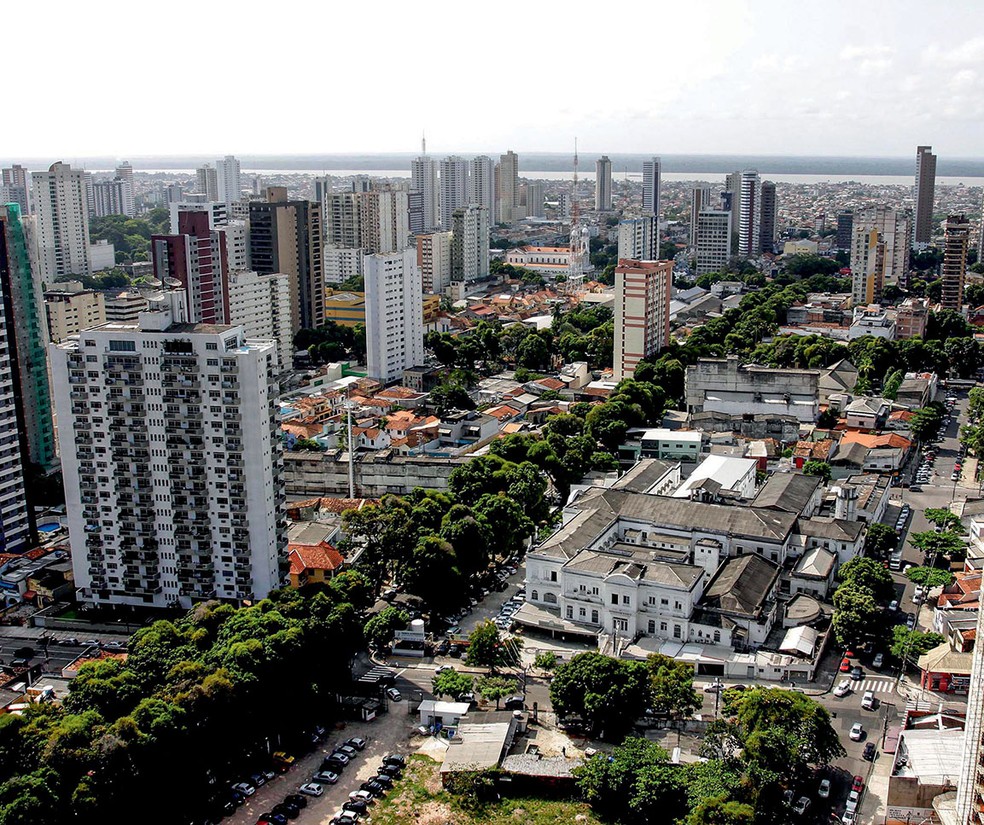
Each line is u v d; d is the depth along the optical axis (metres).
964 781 166.62
